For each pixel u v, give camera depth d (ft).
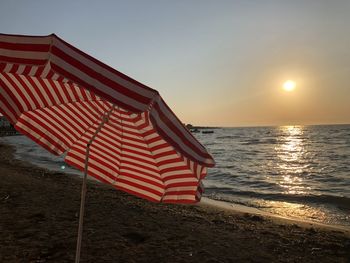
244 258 22.08
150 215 30.96
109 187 48.60
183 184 8.84
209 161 6.55
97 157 10.14
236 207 43.91
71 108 9.14
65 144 9.72
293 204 47.19
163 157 9.17
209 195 53.31
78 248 9.58
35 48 5.42
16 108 8.55
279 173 86.79
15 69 6.15
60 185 45.03
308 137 331.16
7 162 79.20
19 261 18.04
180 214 33.42
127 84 5.66
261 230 30.04
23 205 29.86
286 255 23.62
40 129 9.21
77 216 27.71
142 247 22.11
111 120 9.23
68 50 5.48
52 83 8.27
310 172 87.92
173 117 6.29
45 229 23.58
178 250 22.18
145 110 5.54
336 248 26.05
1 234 21.79
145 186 10.00
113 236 23.59
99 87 5.45
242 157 138.31
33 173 58.80
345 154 139.44
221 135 436.76
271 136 379.96
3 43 5.51
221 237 26.21
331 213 41.37
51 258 18.80
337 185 67.46
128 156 9.73
